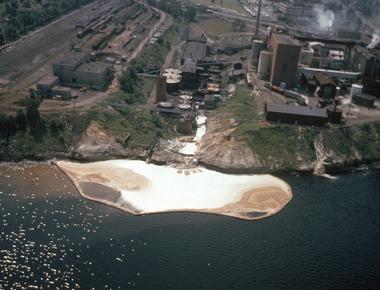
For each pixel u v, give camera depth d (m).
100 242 143.12
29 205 158.00
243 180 185.75
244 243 148.12
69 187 170.75
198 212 163.12
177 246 144.12
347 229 158.62
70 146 191.50
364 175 197.00
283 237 152.50
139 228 151.50
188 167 189.62
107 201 164.25
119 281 128.12
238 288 129.25
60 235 144.62
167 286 127.75
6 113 190.12
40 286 124.81
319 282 133.75
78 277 128.50
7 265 131.12
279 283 132.12
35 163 183.75
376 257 145.75
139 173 183.38
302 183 187.12
